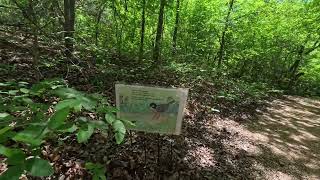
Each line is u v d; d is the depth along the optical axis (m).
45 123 1.28
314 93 18.41
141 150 4.59
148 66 9.80
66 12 7.66
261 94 11.99
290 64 20.22
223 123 7.18
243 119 7.95
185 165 4.53
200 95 8.72
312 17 15.73
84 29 11.55
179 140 5.39
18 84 2.26
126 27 11.92
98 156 4.13
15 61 7.14
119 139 1.54
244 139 6.44
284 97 13.39
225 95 9.03
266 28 15.90
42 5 5.92
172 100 3.51
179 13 14.39
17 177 1.10
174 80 9.38
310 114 10.28
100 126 1.52
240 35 15.74
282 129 7.79
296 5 15.92
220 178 4.47
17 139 1.18
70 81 6.75
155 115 3.56
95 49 8.91
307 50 18.09
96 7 11.63
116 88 3.48
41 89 1.98
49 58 7.42
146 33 13.47
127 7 12.08
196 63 12.90
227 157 5.30
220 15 14.32
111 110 1.65
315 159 6.13
